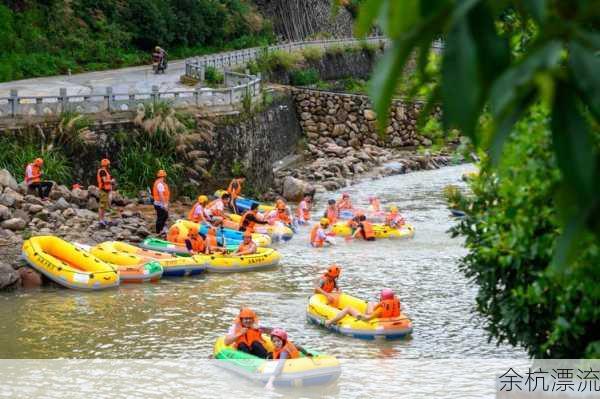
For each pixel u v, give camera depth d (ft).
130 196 130.72
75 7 242.78
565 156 7.09
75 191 121.60
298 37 313.94
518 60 7.27
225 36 284.61
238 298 87.40
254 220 118.11
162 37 257.34
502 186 33.09
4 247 98.12
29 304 83.51
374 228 120.98
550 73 7.06
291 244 118.42
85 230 110.11
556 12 7.18
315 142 216.13
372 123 217.56
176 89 178.60
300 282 95.25
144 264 95.04
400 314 74.28
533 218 34.32
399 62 7.28
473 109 7.12
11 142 123.44
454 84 7.17
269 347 65.87
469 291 90.02
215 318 79.36
